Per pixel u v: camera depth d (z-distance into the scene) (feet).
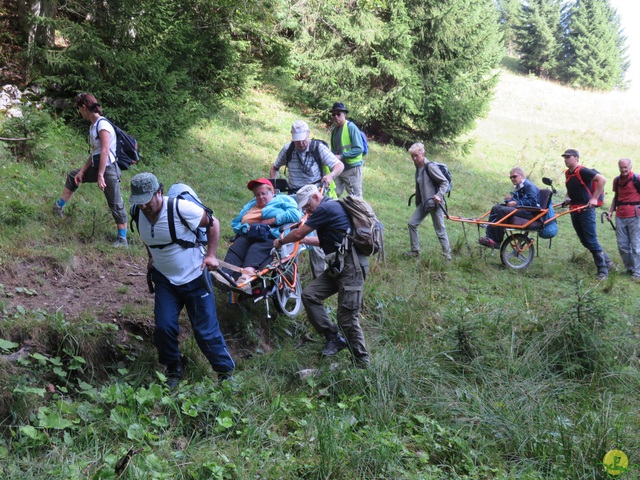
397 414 15.20
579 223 30.12
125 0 32.35
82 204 23.81
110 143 20.54
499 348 19.30
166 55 37.86
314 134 50.80
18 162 25.39
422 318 20.98
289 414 14.56
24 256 18.33
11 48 33.58
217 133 41.81
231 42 47.29
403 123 60.29
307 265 23.15
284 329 19.17
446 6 54.80
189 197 14.71
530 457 14.19
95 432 12.54
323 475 12.31
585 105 103.55
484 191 50.26
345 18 51.98
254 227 19.08
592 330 19.76
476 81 59.93
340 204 16.34
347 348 17.47
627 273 31.45
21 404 12.89
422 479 12.48
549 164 64.34
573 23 160.76
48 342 14.75
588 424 14.96
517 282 27.12
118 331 16.10
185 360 16.16
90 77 30.99
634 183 30.63
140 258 21.11
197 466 12.06
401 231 33.76
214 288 19.13
